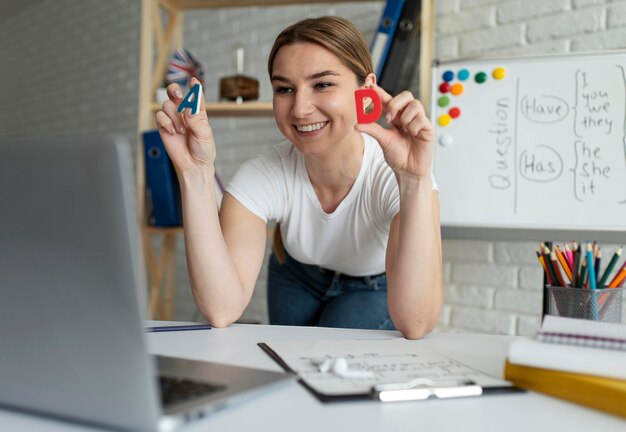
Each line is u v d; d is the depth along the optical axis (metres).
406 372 0.66
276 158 1.38
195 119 1.00
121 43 3.58
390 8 2.10
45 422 0.50
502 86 1.86
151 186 2.37
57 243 0.45
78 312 0.45
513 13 2.07
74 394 0.47
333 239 1.43
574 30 1.94
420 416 0.53
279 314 1.67
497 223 1.85
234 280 1.05
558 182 1.79
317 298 1.64
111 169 0.41
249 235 1.27
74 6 4.01
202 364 0.66
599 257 1.09
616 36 1.86
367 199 1.34
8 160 0.45
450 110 1.91
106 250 0.43
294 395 0.58
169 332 0.94
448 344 0.86
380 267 1.50
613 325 0.68
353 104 1.21
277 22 2.75
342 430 0.49
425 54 2.07
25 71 4.55
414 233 0.98
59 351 0.47
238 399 0.54
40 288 0.46
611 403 0.55
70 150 0.43
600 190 1.75
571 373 0.59
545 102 1.82
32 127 4.45
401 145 0.98
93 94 3.80
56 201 0.44
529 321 2.02
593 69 1.77
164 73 2.57
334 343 0.82
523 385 0.62
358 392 0.58
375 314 1.54
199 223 1.04
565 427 0.51
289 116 1.20
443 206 1.90
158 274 2.60
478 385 0.61
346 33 1.19
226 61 2.96
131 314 0.43
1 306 0.48
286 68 1.17
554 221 1.79
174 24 2.63
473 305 2.16
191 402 0.51
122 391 0.44
